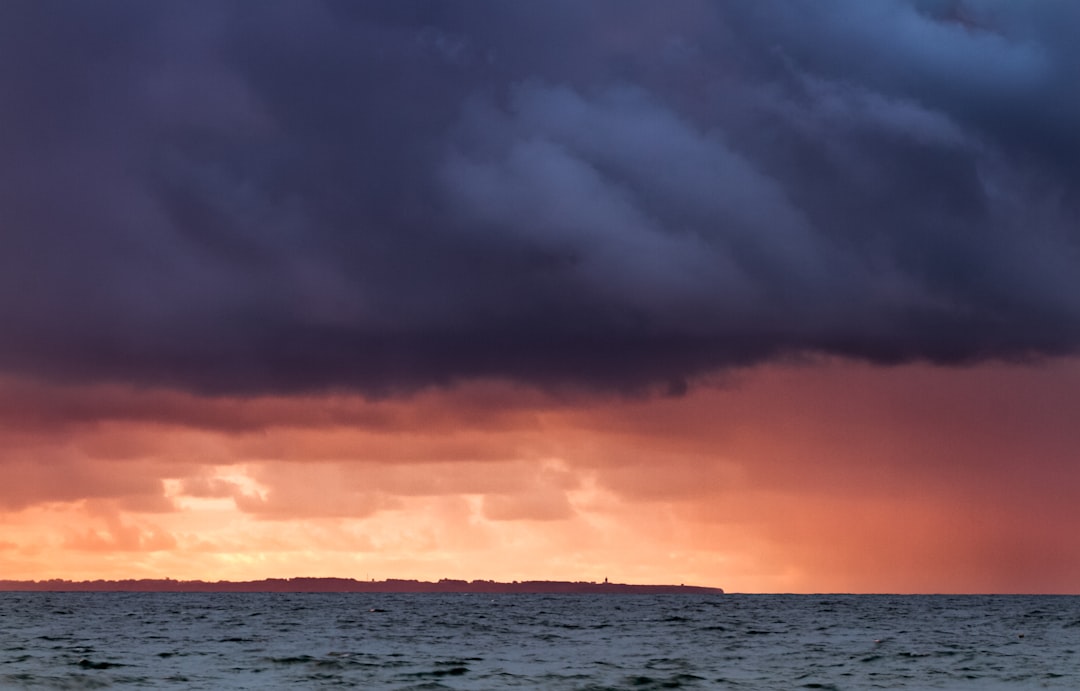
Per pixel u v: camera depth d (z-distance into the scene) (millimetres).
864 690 55344
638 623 132625
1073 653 80500
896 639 99000
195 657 72312
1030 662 71812
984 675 62812
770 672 64000
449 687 55344
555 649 83750
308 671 62688
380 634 105062
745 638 99562
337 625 124875
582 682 57781
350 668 64625
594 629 116562
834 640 96438
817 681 59188
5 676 56500
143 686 54500
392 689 54312
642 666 67812
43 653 74750
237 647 83938
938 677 61500
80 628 113625
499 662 70125
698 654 78500
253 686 55062
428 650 81938
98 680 56469
